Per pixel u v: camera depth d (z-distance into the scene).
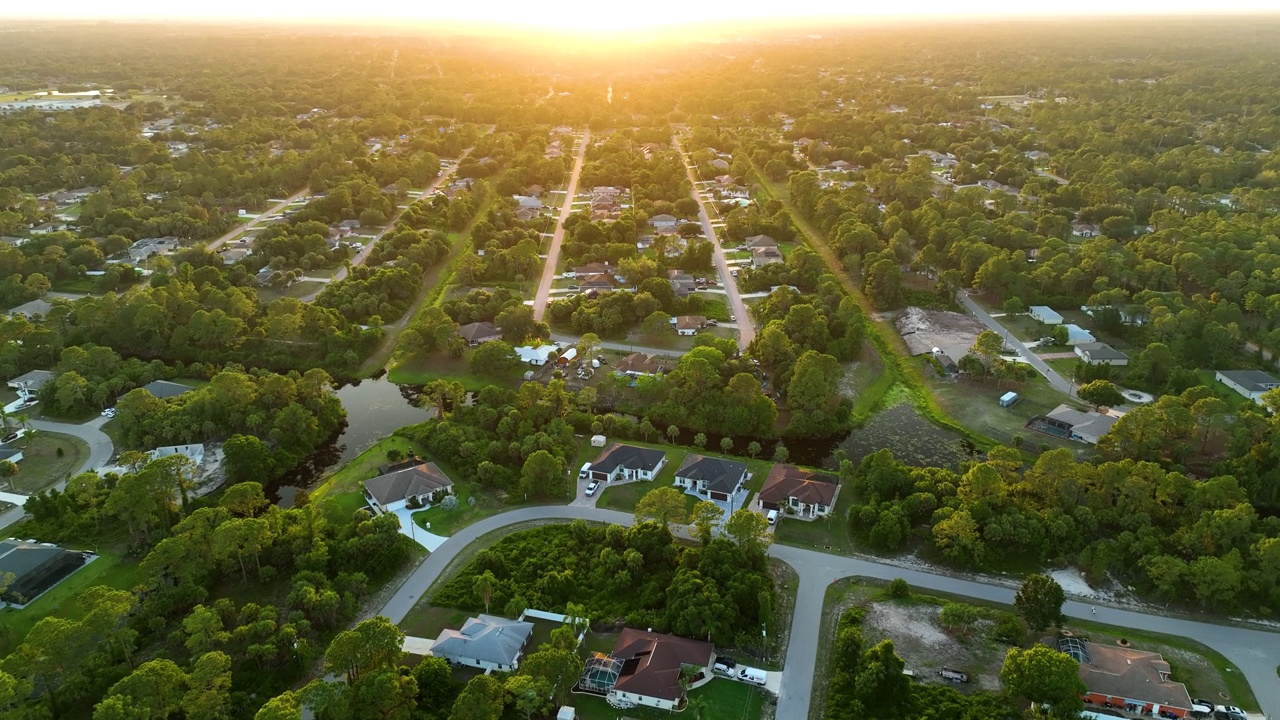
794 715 98.56
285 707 85.75
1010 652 100.38
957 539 127.19
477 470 150.38
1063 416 167.62
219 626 105.69
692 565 121.31
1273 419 150.50
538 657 96.94
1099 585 122.25
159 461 133.00
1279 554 115.69
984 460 160.62
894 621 114.12
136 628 110.50
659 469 153.75
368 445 169.50
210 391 168.62
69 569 124.44
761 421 168.12
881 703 98.50
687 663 103.25
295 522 131.50
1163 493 134.00
